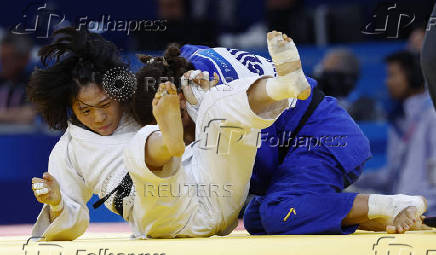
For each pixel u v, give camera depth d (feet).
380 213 27.04
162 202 25.84
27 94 28.14
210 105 25.99
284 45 23.58
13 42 62.23
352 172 30.04
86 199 27.99
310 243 21.89
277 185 29.17
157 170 25.08
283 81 23.86
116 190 27.12
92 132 27.43
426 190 56.85
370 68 63.67
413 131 57.82
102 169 27.04
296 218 27.53
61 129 28.40
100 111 26.89
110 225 46.19
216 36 63.57
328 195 27.58
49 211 27.17
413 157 57.52
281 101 25.18
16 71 62.08
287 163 29.55
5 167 55.88
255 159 29.35
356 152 30.25
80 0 75.36
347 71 58.23
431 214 55.98
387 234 25.66
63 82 27.27
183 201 26.35
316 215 27.35
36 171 56.08
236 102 25.14
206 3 73.67
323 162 29.43
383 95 61.87
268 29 68.28
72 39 27.22
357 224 27.76
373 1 73.10
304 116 30.09
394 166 58.18
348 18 65.77
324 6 73.61
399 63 58.80
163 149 23.99
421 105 58.08
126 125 27.66
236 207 28.27
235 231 37.37
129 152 24.64
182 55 30.55
